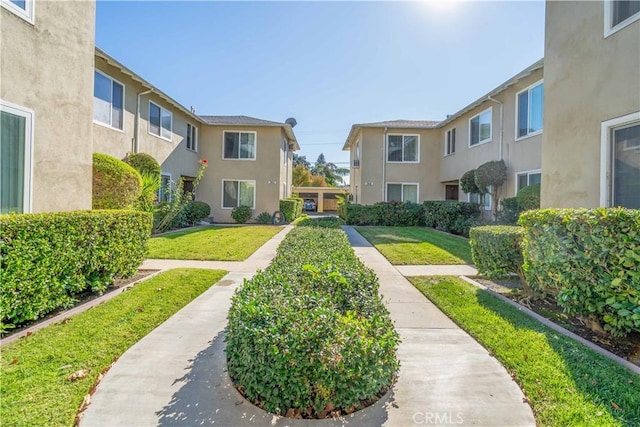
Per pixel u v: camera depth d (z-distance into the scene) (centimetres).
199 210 1666
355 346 230
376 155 1936
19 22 509
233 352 272
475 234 598
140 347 346
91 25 657
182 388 273
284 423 231
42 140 549
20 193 514
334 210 3891
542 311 462
